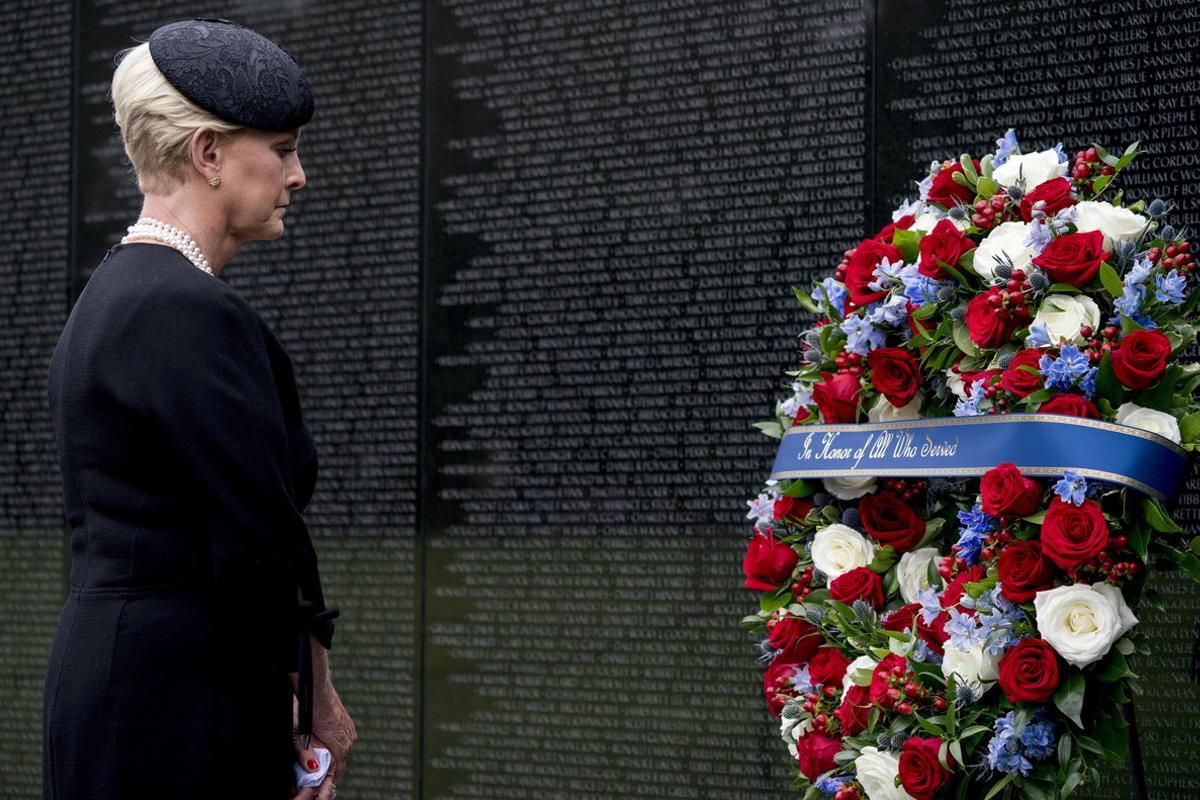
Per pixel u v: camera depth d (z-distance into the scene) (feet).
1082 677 6.49
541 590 13.41
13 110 16.63
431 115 14.20
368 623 14.25
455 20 14.11
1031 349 6.97
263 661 6.73
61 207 16.34
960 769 6.79
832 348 8.08
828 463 7.70
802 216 12.33
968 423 7.11
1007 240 7.19
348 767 14.25
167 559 6.59
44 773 6.70
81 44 16.33
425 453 14.07
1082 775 6.56
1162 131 10.82
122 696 6.43
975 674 6.70
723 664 12.53
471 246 13.92
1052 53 11.23
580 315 13.33
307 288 14.76
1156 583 10.66
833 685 7.55
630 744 12.92
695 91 12.83
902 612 7.30
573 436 13.30
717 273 12.69
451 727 13.80
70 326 6.88
